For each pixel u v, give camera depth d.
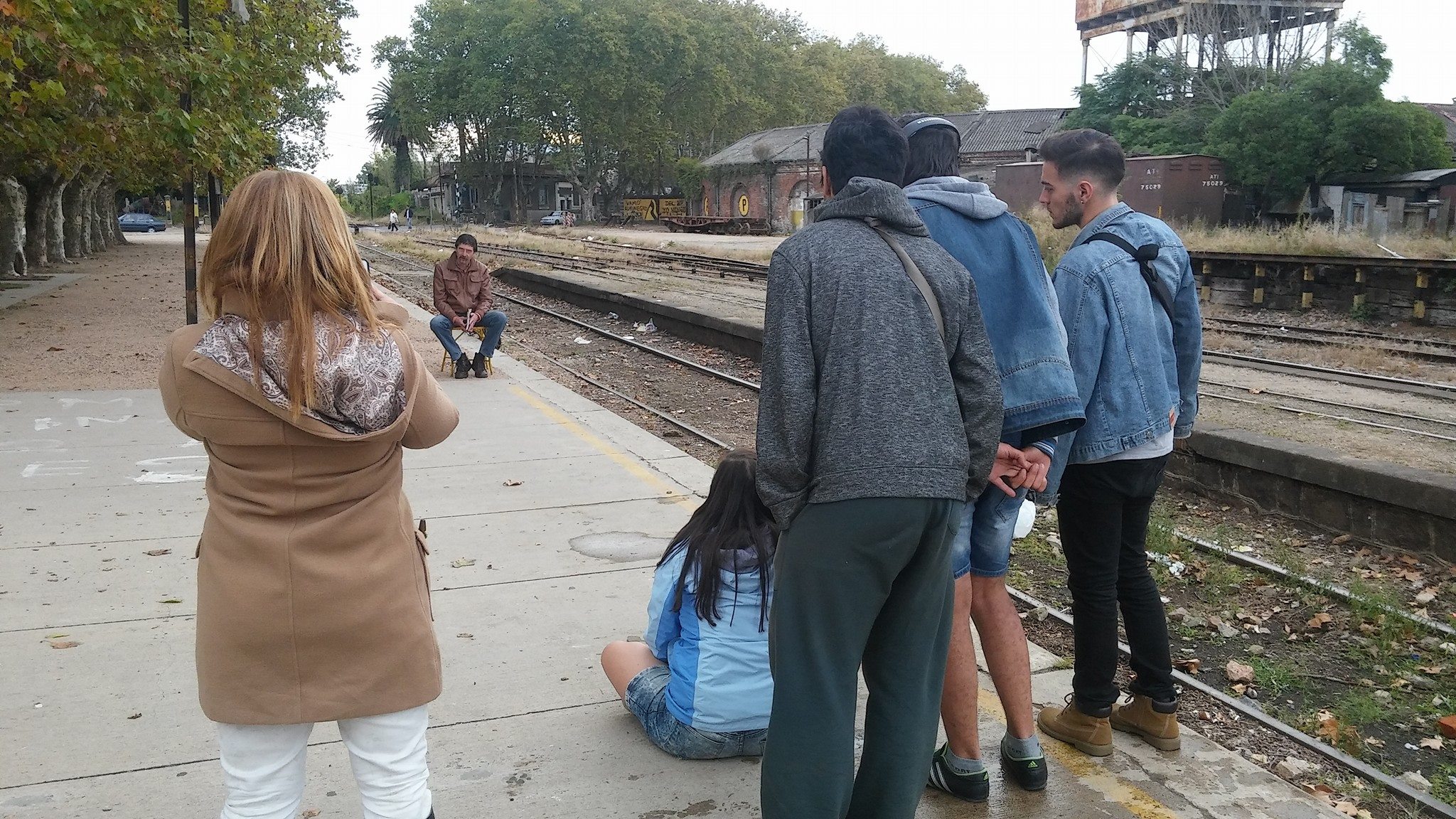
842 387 2.27
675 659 3.27
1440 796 3.38
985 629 3.11
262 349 1.94
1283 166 37.44
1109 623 3.31
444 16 82.94
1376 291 18.55
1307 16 44.56
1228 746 3.65
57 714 3.53
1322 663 4.45
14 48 10.30
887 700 2.42
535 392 10.19
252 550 2.04
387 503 2.15
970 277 2.46
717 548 3.16
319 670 2.09
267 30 16.94
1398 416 9.76
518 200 87.88
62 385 10.10
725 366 13.36
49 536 5.42
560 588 4.82
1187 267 3.30
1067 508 3.32
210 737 3.40
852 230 2.41
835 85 95.12
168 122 12.28
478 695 3.74
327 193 2.07
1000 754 3.37
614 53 75.94
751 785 3.17
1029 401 2.71
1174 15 47.84
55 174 27.20
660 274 28.25
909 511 2.22
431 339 14.49
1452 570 5.32
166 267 30.94
